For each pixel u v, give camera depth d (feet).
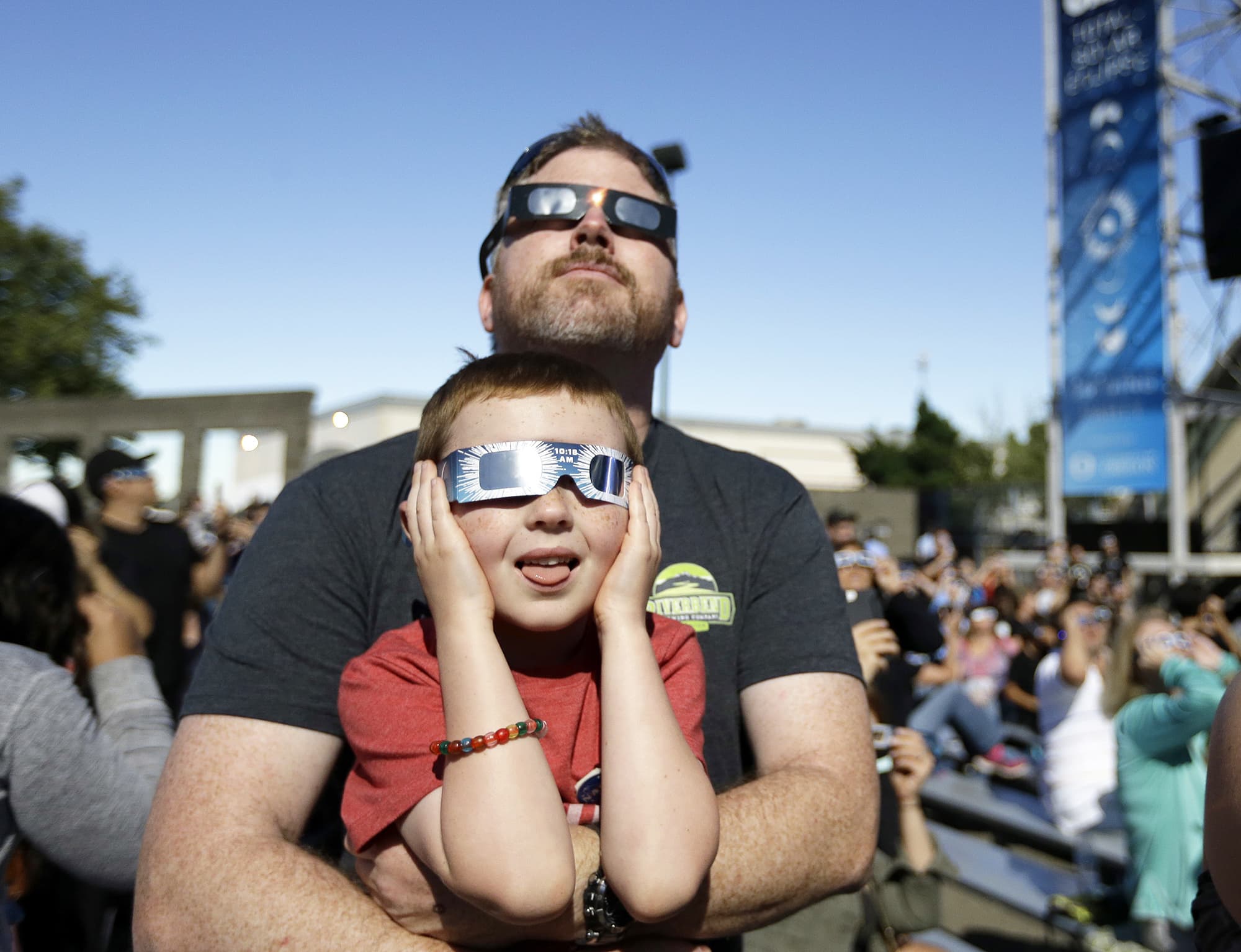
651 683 3.71
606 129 5.91
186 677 16.22
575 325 5.19
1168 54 41.39
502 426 3.93
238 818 3.84
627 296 5.30
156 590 15.56
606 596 3.87
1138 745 12.98
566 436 3.93
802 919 8.69
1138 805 12.98
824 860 4.08
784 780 4.22
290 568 4.40
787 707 4.57
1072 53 44.70
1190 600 17.15
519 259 5.44
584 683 4.03
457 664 3.60
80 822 5.30
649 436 5.43
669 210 5.60
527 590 3.79
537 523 3.75
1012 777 21.44
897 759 9.82
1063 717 17.51
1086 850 16.51
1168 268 41.29
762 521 5.04
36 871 6.28
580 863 3.60
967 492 73.82
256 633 4.24
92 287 68.44
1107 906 14.71
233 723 4.07
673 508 5.04
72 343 65.62
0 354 63.67
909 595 12.23
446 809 3.41
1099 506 57.88
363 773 3.88
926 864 9.61
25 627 6.08
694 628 4.69
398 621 4.46
